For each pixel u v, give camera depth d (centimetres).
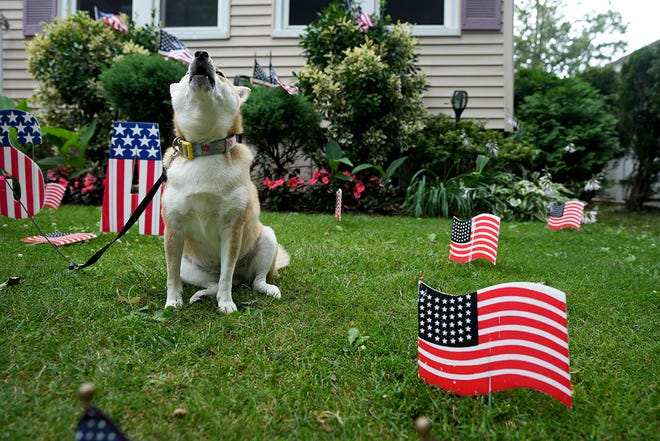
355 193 645
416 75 706
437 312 169
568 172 859
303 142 675
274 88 655
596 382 180
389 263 350
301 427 148
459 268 343
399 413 157
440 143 731
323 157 687
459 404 163
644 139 870
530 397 169
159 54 678
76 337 201
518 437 145
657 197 955
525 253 409
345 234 459
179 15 828
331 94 652
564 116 855
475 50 777
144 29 743
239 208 248
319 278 307
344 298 264
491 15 766
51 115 710
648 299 281
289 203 679
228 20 800
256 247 287
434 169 743
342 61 664
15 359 179
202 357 190
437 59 785
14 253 338
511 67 772
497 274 328
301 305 254
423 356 171
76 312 226
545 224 611
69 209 582
